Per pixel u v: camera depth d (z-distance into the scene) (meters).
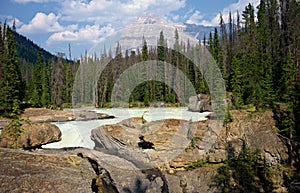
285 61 26.19
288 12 31.98
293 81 19.45
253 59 25.28
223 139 16.52
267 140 18.16
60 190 10.73
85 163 13.21
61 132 21.73
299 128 18.36
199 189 13.17
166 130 13.16
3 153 13.11
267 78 23.09
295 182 15.73
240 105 22.17
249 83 23.59
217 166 15.46
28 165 12.24
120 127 12.75
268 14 34.19
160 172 12.61
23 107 38.00
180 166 13.75
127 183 11.61
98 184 11.58
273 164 17.11
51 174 11.74
